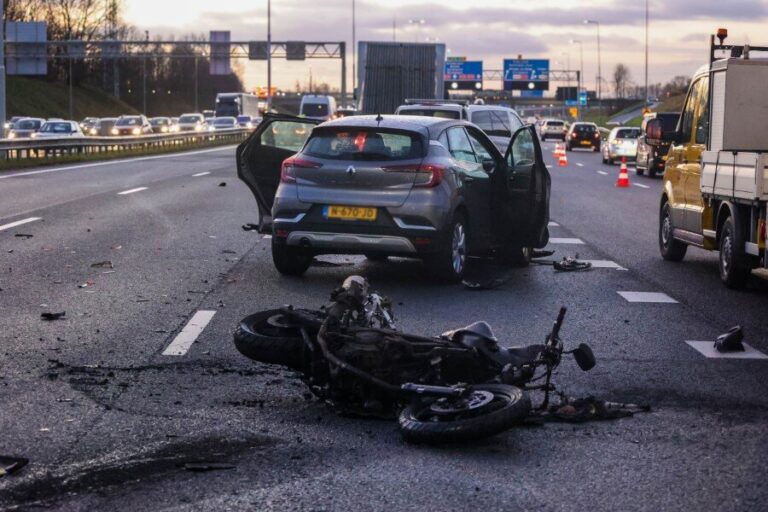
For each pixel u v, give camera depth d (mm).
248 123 90375
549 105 169125
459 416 5730
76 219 18219
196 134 62906
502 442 5898
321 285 11531
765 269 10938
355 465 5445
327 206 11609
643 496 5047
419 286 11742
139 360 7801
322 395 6391
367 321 6363
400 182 11453
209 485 5113
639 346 8680
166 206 20938
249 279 11867
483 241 12734
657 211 22906
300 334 6688
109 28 139875
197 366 7633
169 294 10766
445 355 6102
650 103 146375
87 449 5656
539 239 12898
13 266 12609
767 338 9156
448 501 4930
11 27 80875
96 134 74875
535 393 7023
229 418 6301
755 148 12250
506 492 5066
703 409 6711
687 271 13500
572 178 36625
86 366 7586
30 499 4887
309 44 91125
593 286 12031
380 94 38344
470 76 132875
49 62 132500
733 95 12172
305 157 11797
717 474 5395
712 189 12273
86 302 10234
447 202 11539
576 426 6258
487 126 25172
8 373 7336
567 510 4844
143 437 5891
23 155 42594
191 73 171750
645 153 38656
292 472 5320
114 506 4809
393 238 11453
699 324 9750
